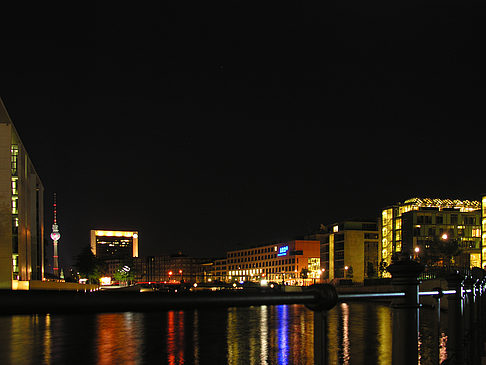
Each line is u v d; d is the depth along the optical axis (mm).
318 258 162875
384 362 25109
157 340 36312
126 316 66062
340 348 30219
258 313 71938
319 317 3217
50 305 1962
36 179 134375
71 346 33406
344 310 71875
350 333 38688
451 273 6492
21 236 97250
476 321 8938
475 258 114938
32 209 127500
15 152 98438
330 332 39469
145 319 60969
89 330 45750
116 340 36688
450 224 121062
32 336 40594
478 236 121312
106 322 56062
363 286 99312
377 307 80125
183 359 27188
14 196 97188
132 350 30828
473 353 7699
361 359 26078
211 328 46250
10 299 1878
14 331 45625
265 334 40000
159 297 2414
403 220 125625
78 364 26016
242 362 26109
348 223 141875
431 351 20953
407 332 3719
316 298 3156
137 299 2314
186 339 36719
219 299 2658
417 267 3719
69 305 2043
